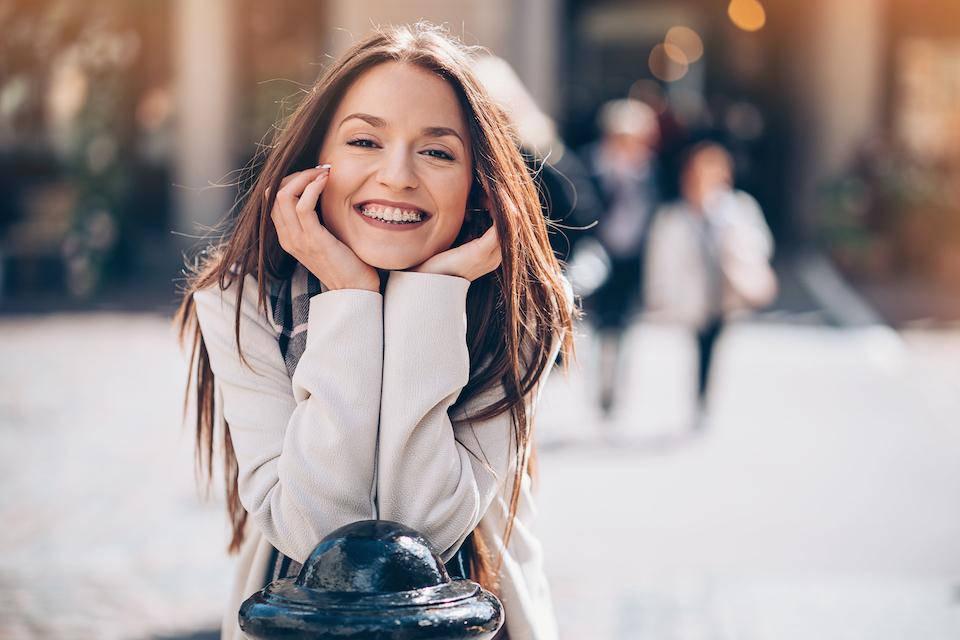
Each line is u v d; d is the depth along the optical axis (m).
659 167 7.44
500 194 1.76
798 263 15.52
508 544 1.89
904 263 15.08
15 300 13.27
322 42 16.88
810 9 17.28
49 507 5.45
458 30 14.58
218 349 1.81
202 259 2.10
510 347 1.78
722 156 7.39
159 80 16.77
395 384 1.69
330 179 1.75
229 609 1.94
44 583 4.38
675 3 19.28
